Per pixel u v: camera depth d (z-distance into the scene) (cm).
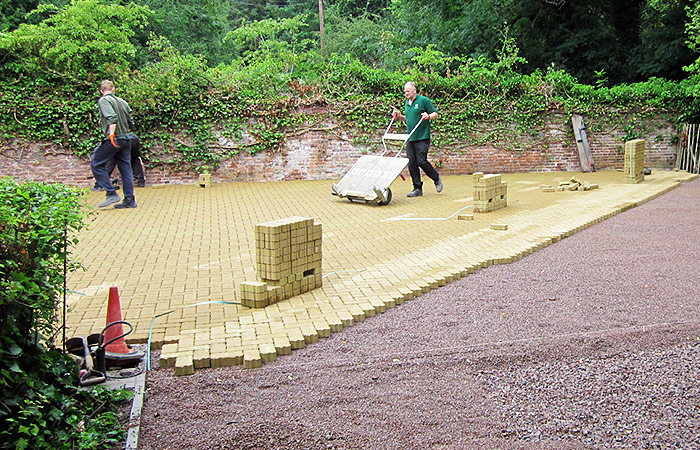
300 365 422
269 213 998
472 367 418
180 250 735
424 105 1138
